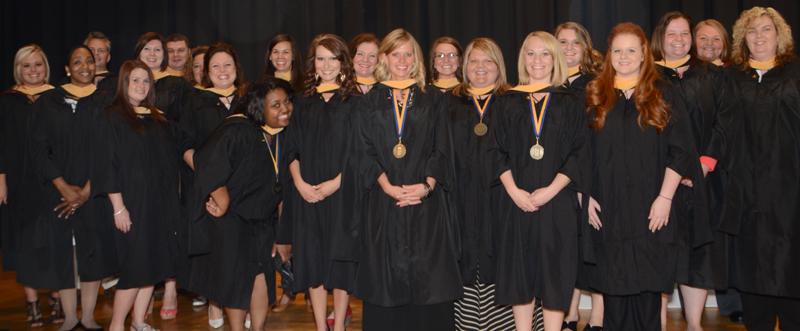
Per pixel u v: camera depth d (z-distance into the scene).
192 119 4.96
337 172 4.28
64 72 8.00
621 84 3.89
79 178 4.79
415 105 4.02
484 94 4.26
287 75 5.09
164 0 7.80
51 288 4.80
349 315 5.12
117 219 4.38
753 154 4.02
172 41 5.97
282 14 7.64
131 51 7.88
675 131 3.80
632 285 3.82
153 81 4.58
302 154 4.39
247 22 7.69
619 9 7.17
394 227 3.96
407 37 4.12
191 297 6.07
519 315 3.99
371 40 4.68
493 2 7.35
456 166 4.15
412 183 3.95
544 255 3.85
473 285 4.18
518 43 7.27
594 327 4.64
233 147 4.07
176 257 4.59
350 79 4.41
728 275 4.26
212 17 7.73
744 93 4.05
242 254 4.13
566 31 4.67
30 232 4.83
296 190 4.40
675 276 3.86
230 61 4.98
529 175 3.88
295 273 4.38
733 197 4.10
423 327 4.10
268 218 4.30
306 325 5.13
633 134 3.80
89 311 4.93
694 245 3.97
